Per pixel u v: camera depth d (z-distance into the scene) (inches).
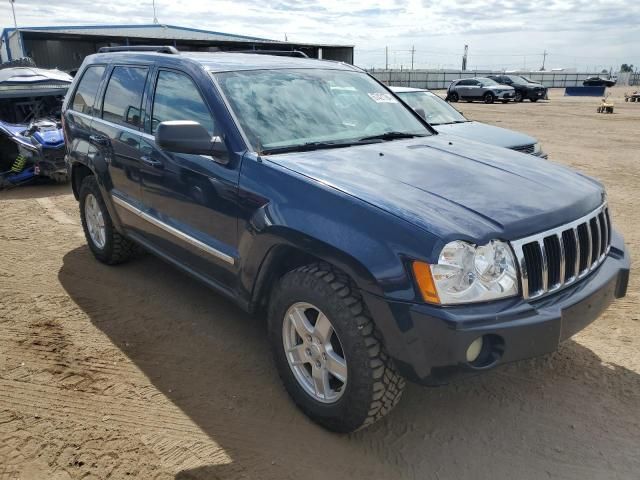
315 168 117.6
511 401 126.5
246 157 125.1
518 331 95.3
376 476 104.2
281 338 119.6
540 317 97.8
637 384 132.2
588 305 108.5
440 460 108.3
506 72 2320.4
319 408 114.0
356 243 99.7
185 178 140.6
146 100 161.3
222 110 132.8
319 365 113.3
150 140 154.9
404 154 132.8
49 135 334.0
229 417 120.1
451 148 142.9
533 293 102.3
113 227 191.6
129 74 173.9
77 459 106.7
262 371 137.7
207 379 134.1
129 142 164.7
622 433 115.5
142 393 128.1
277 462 107.0
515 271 98.9
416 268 94.3
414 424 118.8
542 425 118.3
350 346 102.7
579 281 111.7
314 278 107.7
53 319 163.3
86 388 129.7
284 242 111.7
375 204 102.1
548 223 104.4
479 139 306.8
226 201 127.5
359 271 98.8
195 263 145.6
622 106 1110.4
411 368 97.3
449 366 94.3
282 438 113.7
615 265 121.4
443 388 131.5
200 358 143.4
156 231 158.9
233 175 125.6
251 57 165.5
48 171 332.2
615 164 432.5
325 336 110.2
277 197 115.1
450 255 93.8
